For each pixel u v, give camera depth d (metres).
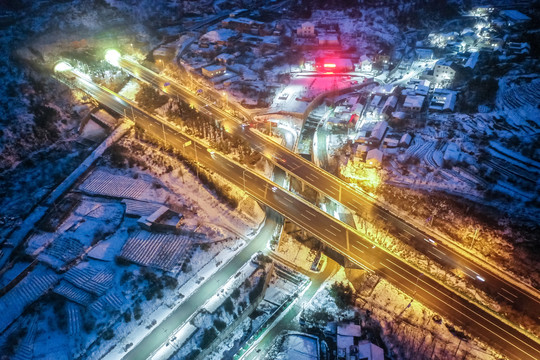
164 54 193.88
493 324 81.81
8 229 102.31
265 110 155.25
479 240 101.50
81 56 181.25
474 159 123.44
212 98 161.38
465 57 178.88
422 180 118.06
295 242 104.00
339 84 174.00
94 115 145.88
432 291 87.56
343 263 94.75
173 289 90.12
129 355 77.94
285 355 79.56
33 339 80.25
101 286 89.31
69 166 123.38
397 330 82.62
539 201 108.69
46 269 93.75
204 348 79.81
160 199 112.56
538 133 132.50
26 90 144.88
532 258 95.81
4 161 122.06
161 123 141.75
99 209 109.88
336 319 86.19
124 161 124.62
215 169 121.38
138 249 97.56
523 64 166.00
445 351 78.69
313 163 127.50
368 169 122.94
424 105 152.12
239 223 107.62
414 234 103.12
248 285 91.06
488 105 148.25
